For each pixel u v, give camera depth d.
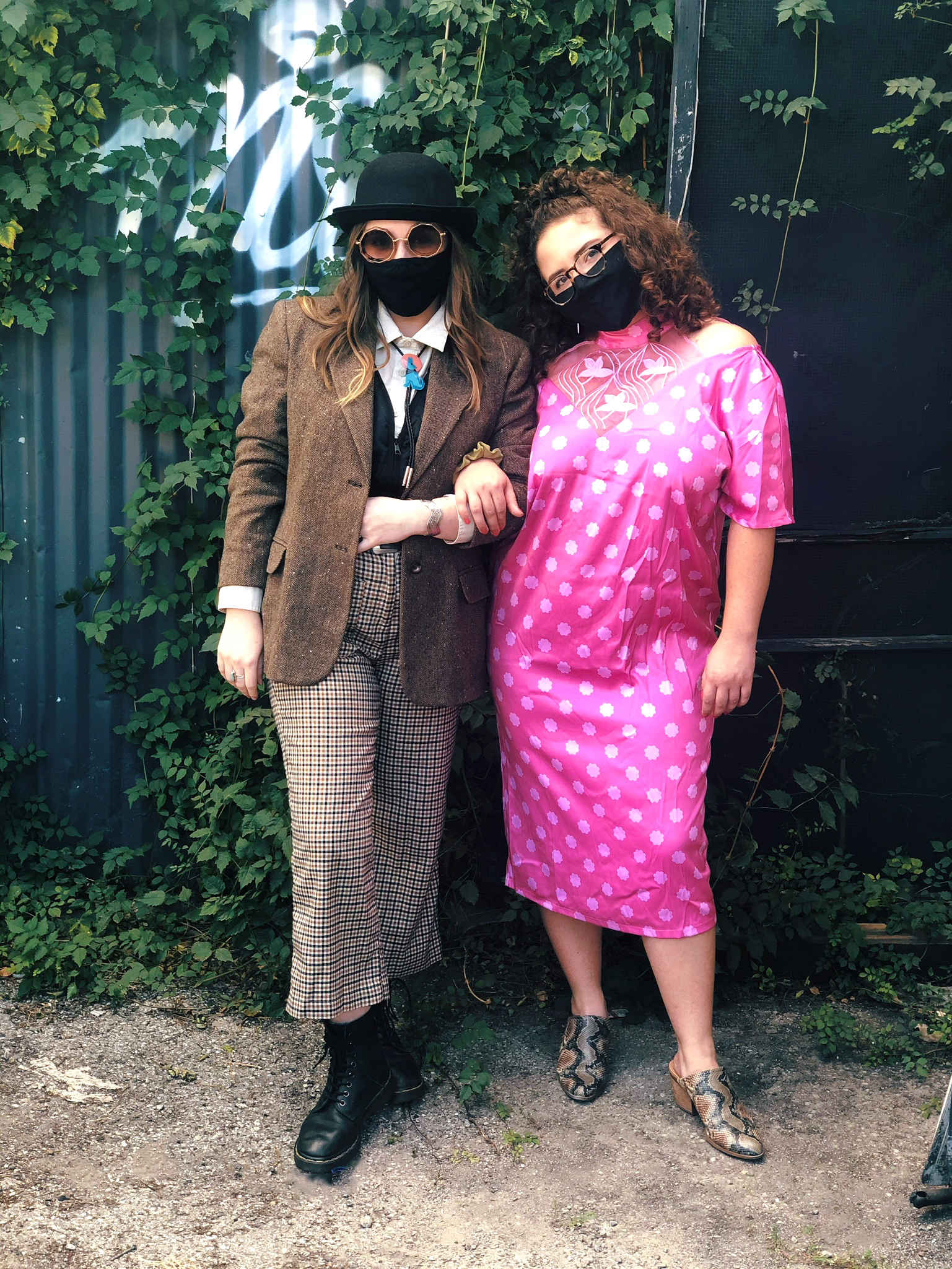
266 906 2.93
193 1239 2.02
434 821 2.51
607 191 2.28
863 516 3.07
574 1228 2.08
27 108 2.90
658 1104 2.47
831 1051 2.64
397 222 2.11
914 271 2.97
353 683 2.25
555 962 2.99
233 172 3.07
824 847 3.17
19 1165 2.20
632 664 2.30
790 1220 2.10
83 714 3.30
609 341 2.31
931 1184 2.11
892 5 2.84
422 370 2.25
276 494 2.29
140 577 3.26
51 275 3.09
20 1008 2.78
